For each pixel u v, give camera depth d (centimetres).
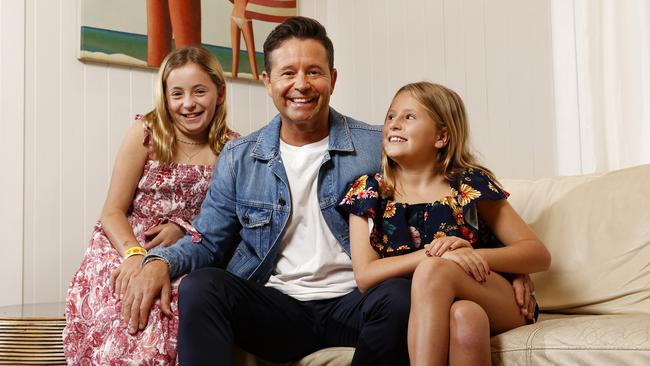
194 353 148
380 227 169
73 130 280
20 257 268
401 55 321
